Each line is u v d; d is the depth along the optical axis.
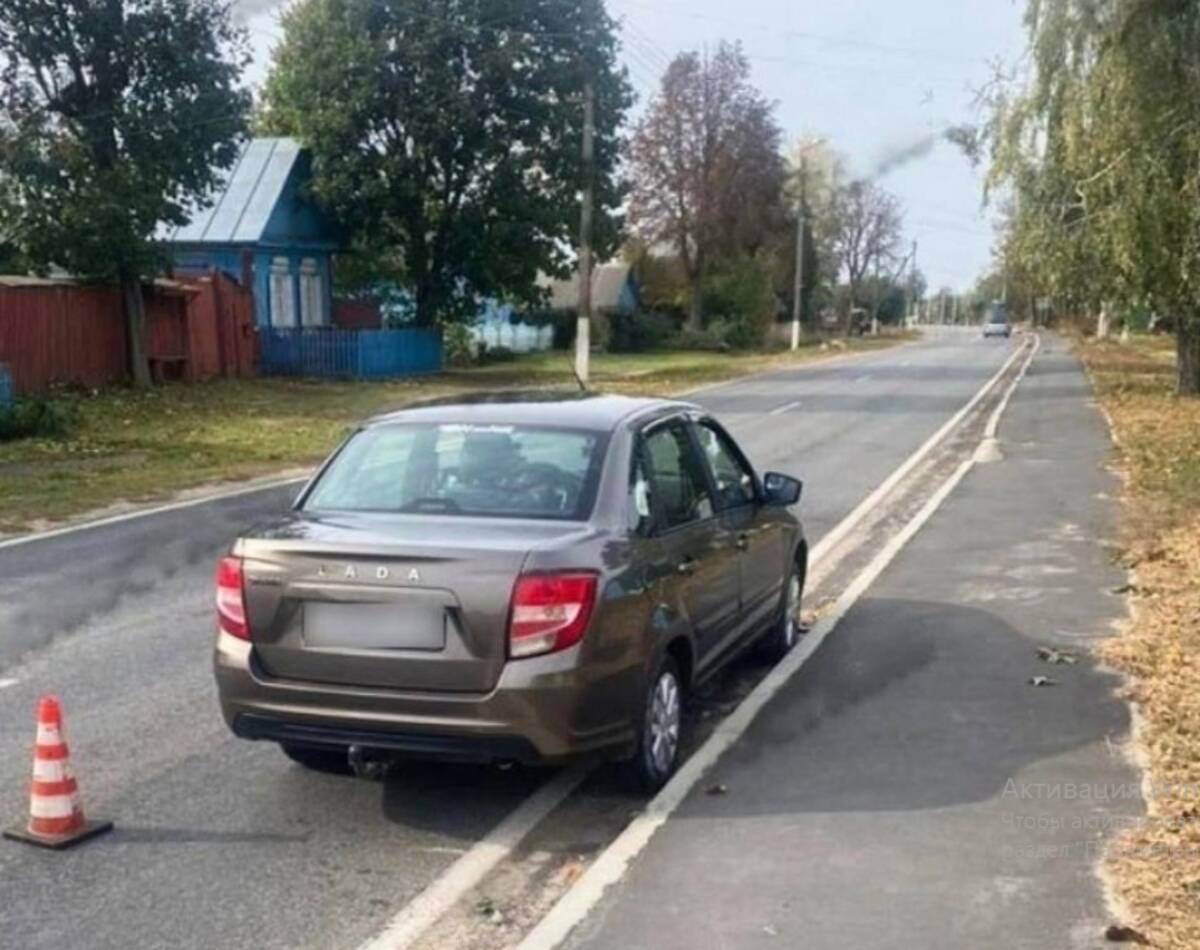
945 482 15.22
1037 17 20.66
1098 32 17.78
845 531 12.06
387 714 4.85
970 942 3.93
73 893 4.50
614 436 5.68
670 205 62.06
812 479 15.80
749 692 6.90
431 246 40.59
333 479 5.70
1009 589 9.12
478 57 37.88
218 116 27.73
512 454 5.59
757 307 66.25
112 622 8.59
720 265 65.25
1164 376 35.97
